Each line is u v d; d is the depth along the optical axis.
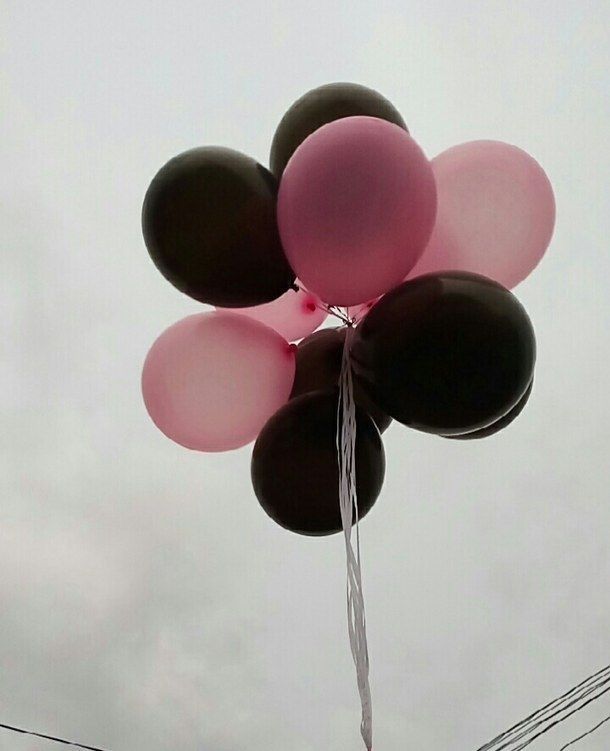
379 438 1.05
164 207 0.92
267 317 1.15
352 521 1.00
